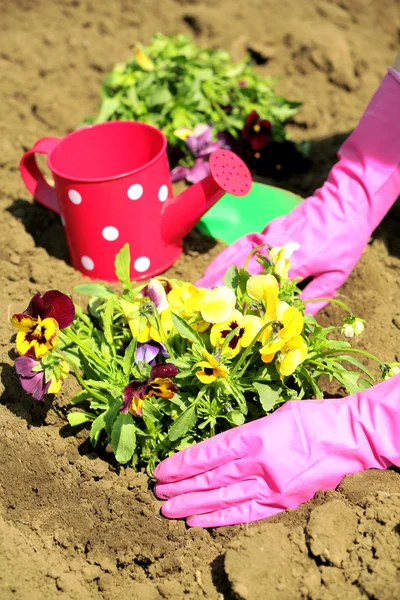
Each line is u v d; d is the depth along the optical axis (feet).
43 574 3.16
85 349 3.31
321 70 5.51
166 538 3.27
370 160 3.76
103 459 3.52
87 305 3.88
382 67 5.69
